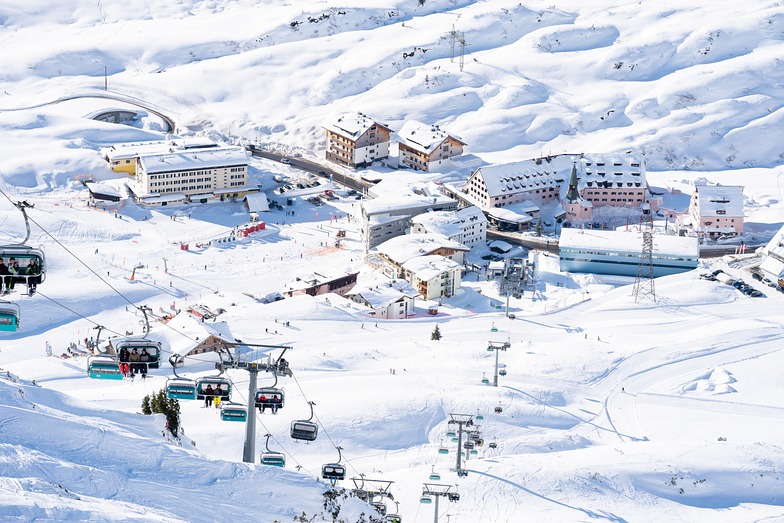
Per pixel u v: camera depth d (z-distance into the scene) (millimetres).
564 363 147000
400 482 91562
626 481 96500
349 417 117125
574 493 92250
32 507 42219
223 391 55031
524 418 123688
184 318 157250
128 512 45375
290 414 116750
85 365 149125
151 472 56219
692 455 103312
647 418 131625
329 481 69000
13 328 48375
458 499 82250
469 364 146000
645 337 165500
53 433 58000
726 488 97938
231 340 153125
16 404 68000
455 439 106875
